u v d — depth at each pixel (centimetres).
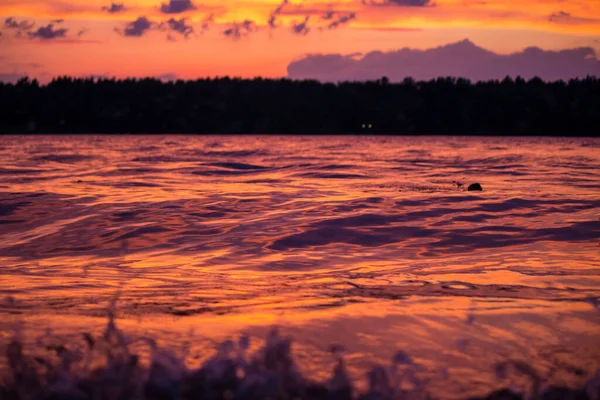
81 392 306
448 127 16775
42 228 1170
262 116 16850
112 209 1390
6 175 2569
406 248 996
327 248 996
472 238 1074
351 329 481
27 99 15988
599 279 711
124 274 787
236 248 991
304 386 318
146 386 303
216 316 532
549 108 16325
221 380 307
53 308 574
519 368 377
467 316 521
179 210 1380
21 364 344
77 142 8825
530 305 563
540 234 1105
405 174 2727
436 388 369
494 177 2533
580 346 448
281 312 545
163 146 7181
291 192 1816
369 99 17325
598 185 2112
